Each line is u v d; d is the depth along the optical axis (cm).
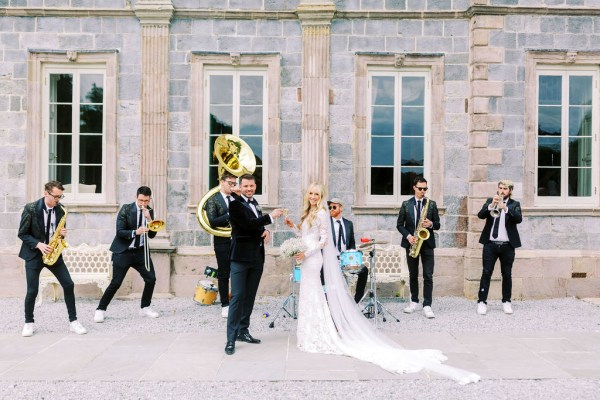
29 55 888
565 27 891
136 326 689
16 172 890
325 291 602
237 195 595
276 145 893
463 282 885
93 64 905
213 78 911
